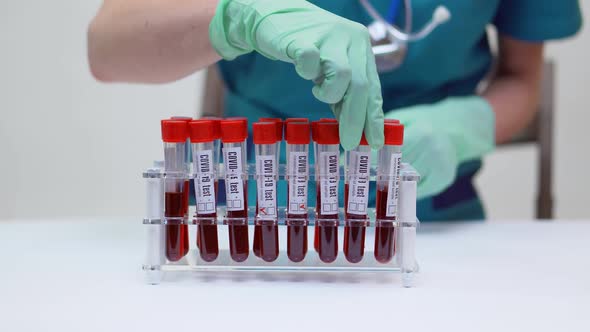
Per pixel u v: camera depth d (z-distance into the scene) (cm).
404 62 102
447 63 105
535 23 115
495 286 68
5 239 90
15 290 65
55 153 192
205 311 58
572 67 204
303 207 68
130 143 195
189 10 84
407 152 91
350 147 67
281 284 68
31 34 185
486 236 94
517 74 127
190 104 195
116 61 93
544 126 144
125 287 66
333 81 65
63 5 185
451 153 93
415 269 67
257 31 72
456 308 60
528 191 212
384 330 53
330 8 98
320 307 60
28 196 194
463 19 101
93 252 83
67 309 59
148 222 67
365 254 71
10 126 189
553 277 72
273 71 101
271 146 67
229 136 67
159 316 57
